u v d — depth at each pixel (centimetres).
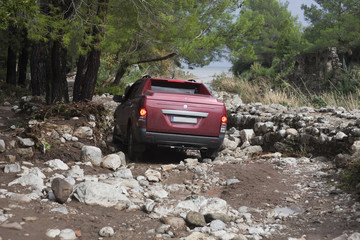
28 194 494
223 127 784
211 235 423
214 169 726
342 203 529
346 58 2955
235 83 2925
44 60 1712
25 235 382
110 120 1004
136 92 887
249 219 485
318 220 472
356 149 707
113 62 2173
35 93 1717
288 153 850
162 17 1130
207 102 778
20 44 2367
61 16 993
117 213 476
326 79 2248
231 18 1838
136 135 766
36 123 796
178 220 452
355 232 404
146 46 1666
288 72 2688
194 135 774
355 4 3281
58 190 480
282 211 520
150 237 412
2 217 409
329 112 976
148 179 650
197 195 543
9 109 1478
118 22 1163
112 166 699
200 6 1750
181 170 729
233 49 1933
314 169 716
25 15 937
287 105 1345
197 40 1688
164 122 761
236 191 598
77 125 843
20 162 655
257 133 970
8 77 2370
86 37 990
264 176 679
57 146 740
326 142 788
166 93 775
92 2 1030
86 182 509
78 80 1234
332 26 3412
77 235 400
